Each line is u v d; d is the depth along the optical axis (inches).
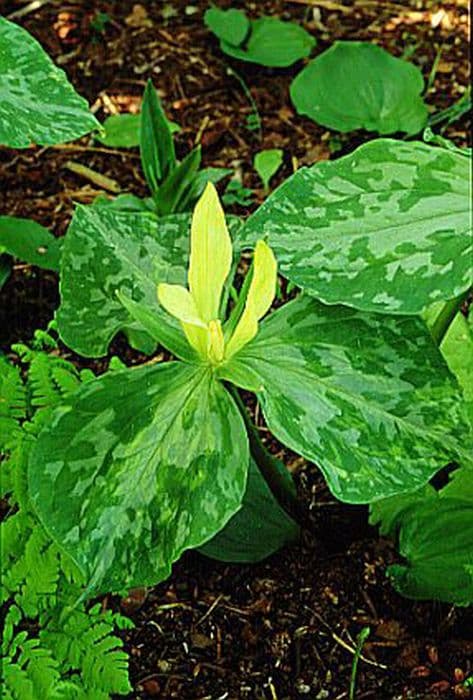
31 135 30.8
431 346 31.6
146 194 49.3
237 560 37.0
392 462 30.6
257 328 31.0
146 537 30.4
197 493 30.4
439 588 34.6
